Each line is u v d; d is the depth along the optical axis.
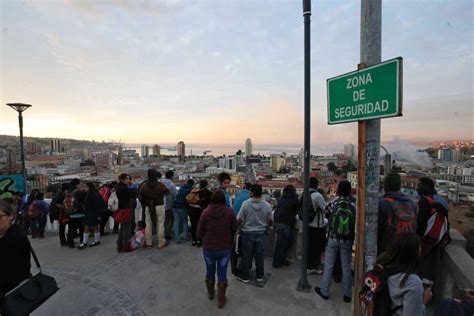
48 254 4.73
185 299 3.19
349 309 2.96
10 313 1.90
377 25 2.18
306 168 3.27
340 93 2.35
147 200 4.89
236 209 4.36
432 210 2.81
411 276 1.49
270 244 4.55
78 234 5.50
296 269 4.06
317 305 3.05
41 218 5.97
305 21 3.07
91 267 4.12
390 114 1.83
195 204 4.91
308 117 3.19
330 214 3.25
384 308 1.53
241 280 3.65
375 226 2.30
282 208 4.03
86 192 5.43
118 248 4.79
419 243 1.55
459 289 2.40
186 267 4.11
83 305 3.06
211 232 3.06
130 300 3.16
